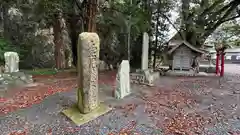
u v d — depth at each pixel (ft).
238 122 10.52
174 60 31.50
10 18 36.09
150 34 39.01
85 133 9.61
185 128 9.91
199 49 30.32
